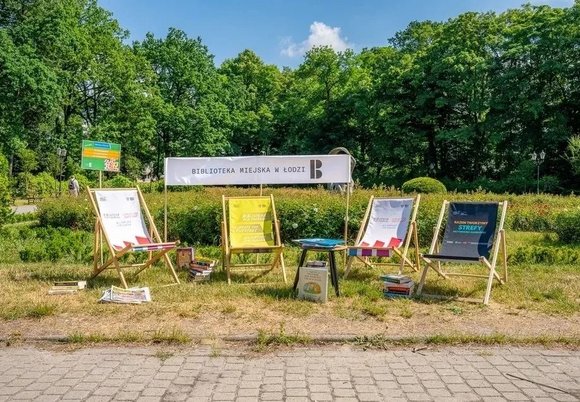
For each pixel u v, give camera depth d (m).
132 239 7.12
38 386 3.62
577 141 23.28
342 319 5.17
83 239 10.37
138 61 35.75
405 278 6.14
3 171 11.88
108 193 7.32
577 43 29.72
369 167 40.59
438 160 37.91
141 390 3.56
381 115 36.91
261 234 7.36
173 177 7.91
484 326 4.97
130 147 35.44
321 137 40.56
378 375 3.84
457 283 6.86
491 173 35.88
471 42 32.62
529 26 30.94
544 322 5.12
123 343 4.52
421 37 39.44
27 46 26.06
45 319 5.14
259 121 43.91
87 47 31.17
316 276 5.85
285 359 4.17
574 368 3.98
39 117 29.94
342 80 39.41
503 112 32.28
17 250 9.50
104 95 34.34
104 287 6.54
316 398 3.44
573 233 10.73
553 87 31.95
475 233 6.74
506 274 6.77
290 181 7.93
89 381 3.71
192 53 40.44
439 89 34.09
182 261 7.88
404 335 4.64
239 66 47.44
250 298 5.95
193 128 38.41
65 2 29.64
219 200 11.68
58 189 31.52
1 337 4.60
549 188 30.11
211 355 4.24
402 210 7.59
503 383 3.70
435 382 3.71
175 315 5.28
